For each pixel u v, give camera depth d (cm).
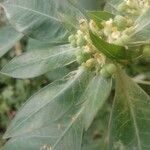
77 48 15
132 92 15
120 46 14
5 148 17
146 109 15
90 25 15
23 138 17
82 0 20
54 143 16
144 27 14
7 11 18
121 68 15
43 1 17
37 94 16
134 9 15
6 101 34
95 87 15
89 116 14
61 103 16
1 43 20
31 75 17
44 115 15
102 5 21
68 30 16
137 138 15
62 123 16
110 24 14
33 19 17
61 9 17
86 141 26
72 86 16
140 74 23
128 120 15
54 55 17
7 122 34
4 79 34
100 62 14
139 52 14
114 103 15
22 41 30
